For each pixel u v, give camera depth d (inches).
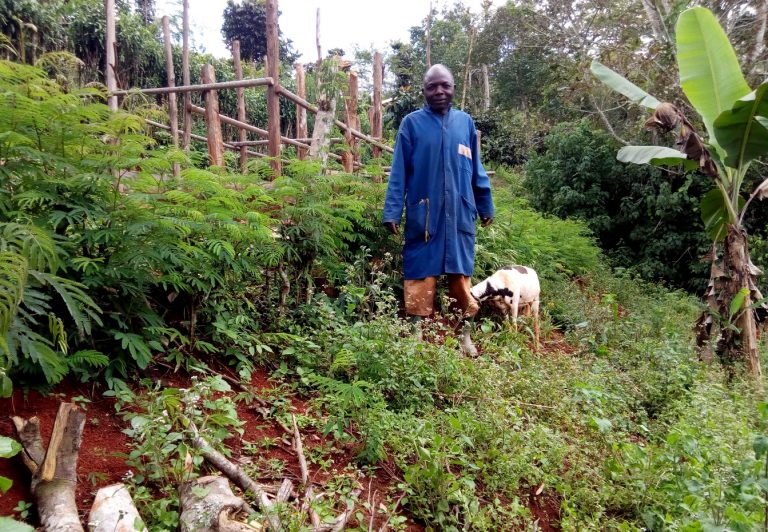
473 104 1086.4
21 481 80.1
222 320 138.6
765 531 95.6
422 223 180.5
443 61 1035.9
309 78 641.6
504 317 224.7
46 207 107.7
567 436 140.3
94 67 463.8
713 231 251.4
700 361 227.1
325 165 209.0
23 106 100.3
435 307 219.6
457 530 100.6
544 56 837.8
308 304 170.2
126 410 105.4
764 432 145.3
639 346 230.4
